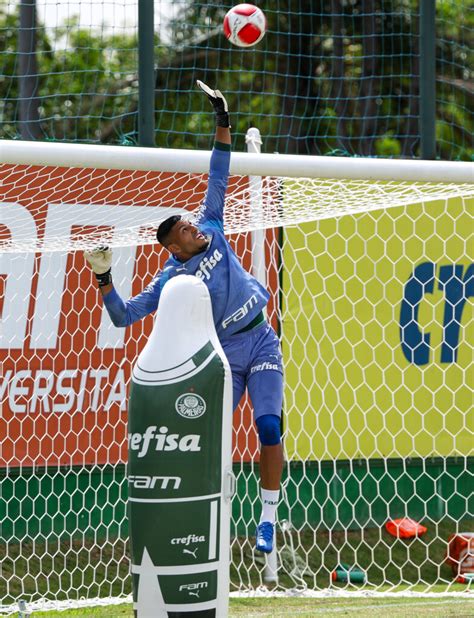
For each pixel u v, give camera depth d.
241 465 28.31
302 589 26.48
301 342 29.75
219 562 16.94
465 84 55.00
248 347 19.03
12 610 24.64
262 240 27.08
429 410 30.52
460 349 30.72
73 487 29.02
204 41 53.50
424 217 30.56
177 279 17.41
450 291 30.72
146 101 25.94
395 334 30.33
